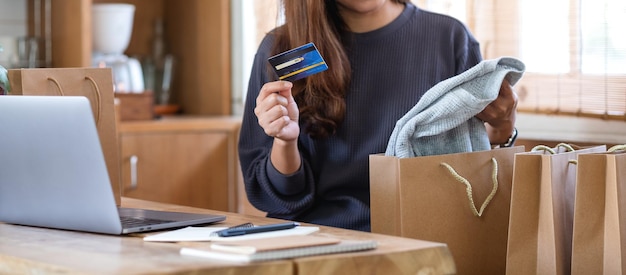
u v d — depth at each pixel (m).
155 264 1.15
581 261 1.44
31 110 1.47
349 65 1.83
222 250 1.21
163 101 3.85
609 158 1.42
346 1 1.81
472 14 2.40
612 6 2.11
